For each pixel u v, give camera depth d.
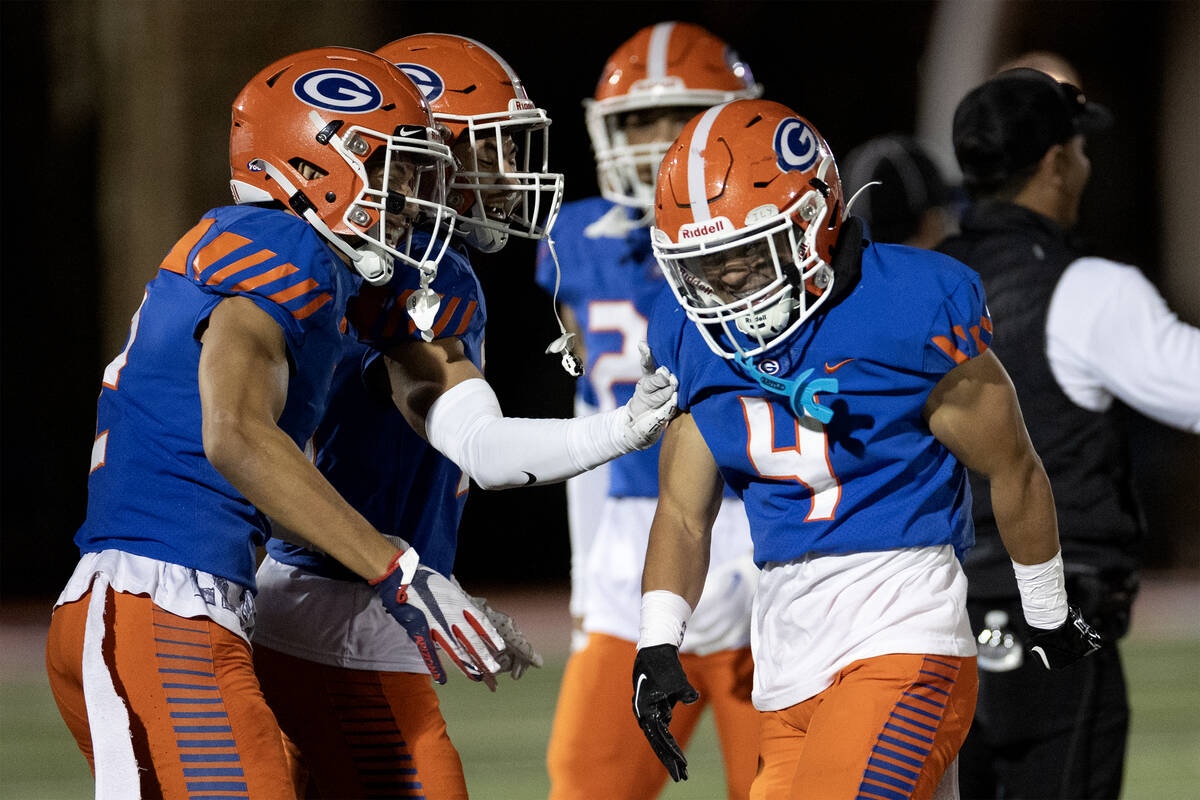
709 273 9.18
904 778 8.93
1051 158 12.52
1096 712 12.01
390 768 10.45
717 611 13.05
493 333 47.88
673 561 9.73
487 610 11.05
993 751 12.37
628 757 13.16
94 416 45.81
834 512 9.34
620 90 14.39
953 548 9.61
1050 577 9.73
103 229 36.09
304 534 8.78
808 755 9.09
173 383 9.12
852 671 9.20
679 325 9.67
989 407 9.21
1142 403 11.80
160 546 9.02
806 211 9.03
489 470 9.62
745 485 9.70
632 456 13.48
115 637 8.87
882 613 9.25
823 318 9.18
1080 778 11.99
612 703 13.16
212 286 8.98
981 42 48.03
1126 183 51.34
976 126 12.62
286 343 9.01
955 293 9.12
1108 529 11.91
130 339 9.39
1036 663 12.01
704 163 9.06
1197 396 11.56
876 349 9.07
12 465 44.56
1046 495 9.52
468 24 48.88
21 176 46.62
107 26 35.50
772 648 9.68
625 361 14.25
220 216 9.34
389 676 10.45
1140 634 32.94
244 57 34.44
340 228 9.47
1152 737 21.69
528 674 28.23
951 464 9.45
